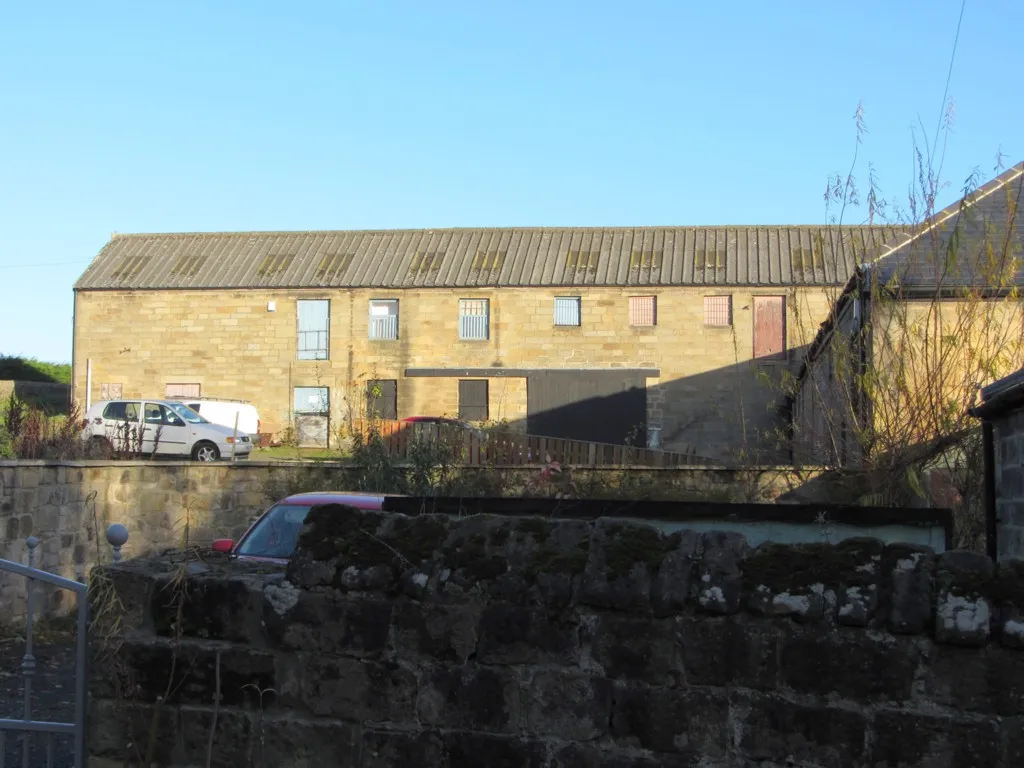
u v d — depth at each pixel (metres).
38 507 10.88
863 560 3.55
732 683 3.57
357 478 14.78
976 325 11.52
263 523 9.30
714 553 3.67
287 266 41.53
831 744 3.46
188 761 4.03
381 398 39.56
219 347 40.53
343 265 41.22
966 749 3.35
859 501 10.66
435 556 3.91
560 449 18.80
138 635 4.16
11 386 41.75
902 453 10.59
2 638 9.52
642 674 3.64
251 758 3.96
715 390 37.75
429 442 15.84
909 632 3.44
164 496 13.62
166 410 28.97
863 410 11.25
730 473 14.55
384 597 3.91
